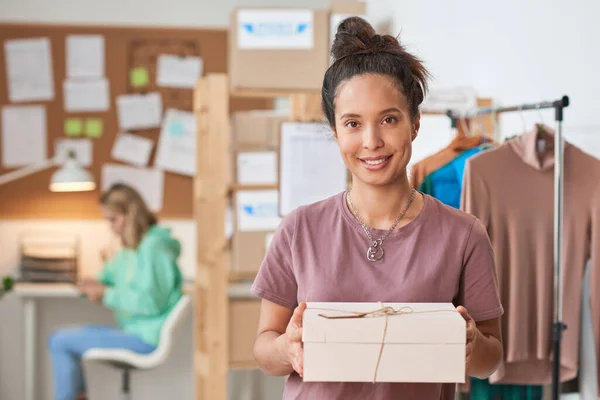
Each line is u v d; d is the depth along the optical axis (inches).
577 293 84.8
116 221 155.6
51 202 181.8
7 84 180.9
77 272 176.7
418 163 98.5
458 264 50.0
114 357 144.2
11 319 176.1
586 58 90.4
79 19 181.3
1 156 181.2
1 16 179.9
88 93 181.6
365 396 48.8
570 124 94.7
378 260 50.0
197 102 135.5
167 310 148.9
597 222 83.4
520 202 85.5
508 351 86.3
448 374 45.3
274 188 136.7
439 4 138.8
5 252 180.9
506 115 112.2
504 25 112.1
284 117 139.9
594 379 88.5
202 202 133.5
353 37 49.8
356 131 49.0
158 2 182.2
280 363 50.3
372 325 45.2
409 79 48.9
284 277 52.4
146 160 182.9
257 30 132.5
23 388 176.9
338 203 51.9
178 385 175.5
